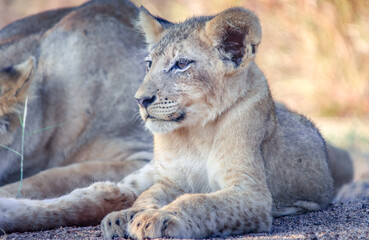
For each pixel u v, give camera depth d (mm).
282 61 17844
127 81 10367
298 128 8727
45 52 10375
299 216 7707
